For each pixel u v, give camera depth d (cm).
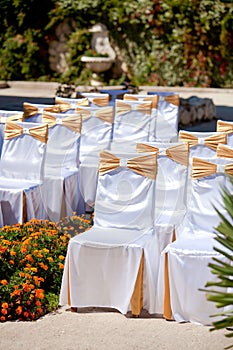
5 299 444
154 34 1841
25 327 426
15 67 1861
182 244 453
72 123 637
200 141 548
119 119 708
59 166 626
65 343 401
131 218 488
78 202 652
